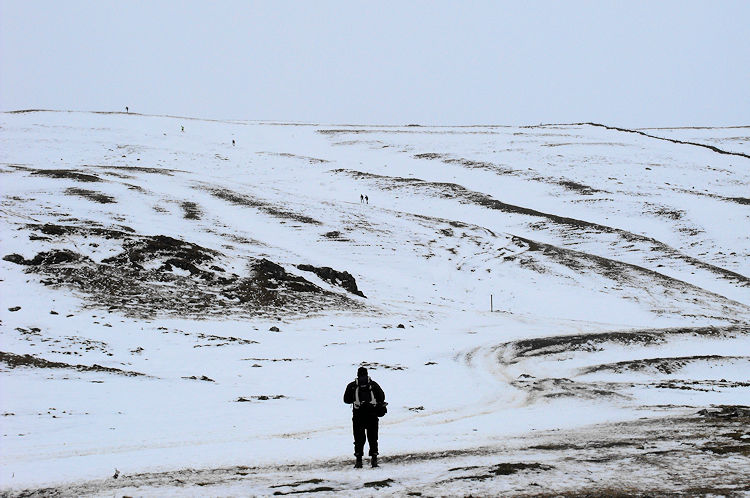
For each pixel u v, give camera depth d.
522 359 46.94
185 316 55.69
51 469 17.61
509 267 93.12
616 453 18.47
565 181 142.50
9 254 59.38
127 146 165.62
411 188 139.75
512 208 124.38
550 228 113.19
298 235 99.31
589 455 18.36
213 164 155.50
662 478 14.93
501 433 23.94
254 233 96.69
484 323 67.38
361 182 145.25
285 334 54.69
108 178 117.31
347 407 30.17
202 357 43.16
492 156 169.00
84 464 18.31
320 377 38.66
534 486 14.57
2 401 27.12
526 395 34.59
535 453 19.23
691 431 22.31
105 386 31.89
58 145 159.62
